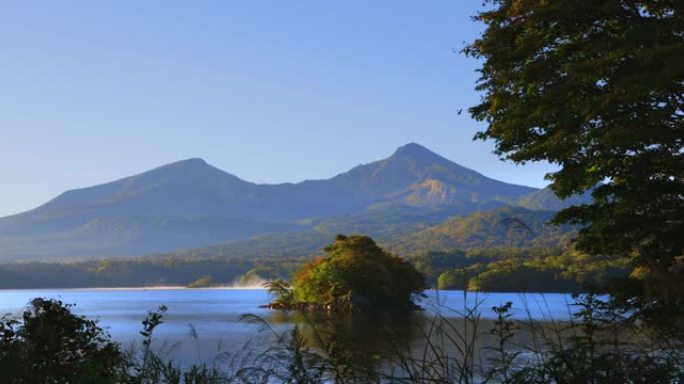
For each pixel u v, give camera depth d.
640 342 5.81
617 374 5.43
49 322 7.51
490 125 23.88
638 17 21.56
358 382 5.85
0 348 6.95
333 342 5.96
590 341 5.55
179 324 112.56
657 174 21.69
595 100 19.64
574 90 20.42
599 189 21.94
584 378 5.42
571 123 20.45
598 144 20.28
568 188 22.64
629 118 19.72
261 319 6.22
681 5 19.72
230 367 6.36
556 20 22.11
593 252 20.08
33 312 7.59
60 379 7.27
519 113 22.19
